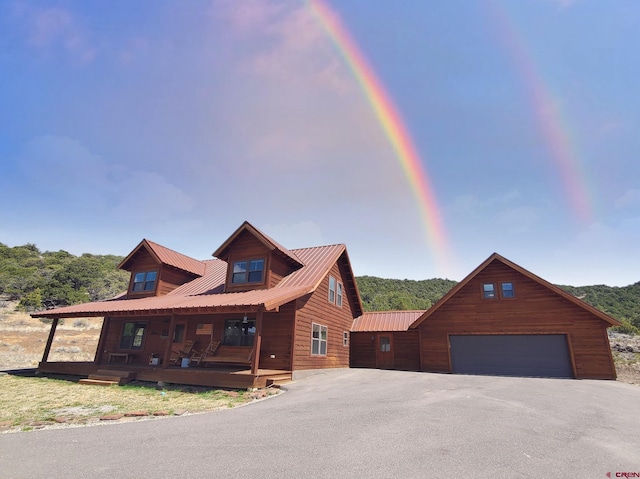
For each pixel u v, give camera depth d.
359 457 4.43
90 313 15.02
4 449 4.85
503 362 16.84
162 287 18.84
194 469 4.04
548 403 8.39
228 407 8.34
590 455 4.76
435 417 6.56
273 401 8.73
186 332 16.20
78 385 12.66
